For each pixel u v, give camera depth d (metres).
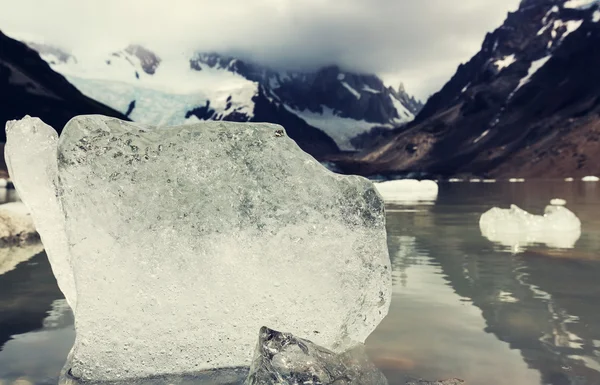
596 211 9.81
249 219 2.08
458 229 6.84
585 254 4.57
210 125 2.13
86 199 1.99
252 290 2.06
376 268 2.16
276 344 1.74
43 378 1.84
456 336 2.26
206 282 2.03
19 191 2.20
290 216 2.10
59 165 1.99
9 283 3.52
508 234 6.19
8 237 5.58
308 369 1.68
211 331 2.03
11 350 2.14
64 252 2.19
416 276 3.71
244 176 2.10
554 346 2.10
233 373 1.95
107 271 1.99
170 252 2.02
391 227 7.22
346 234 2.13
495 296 3.04
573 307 2.74
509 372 1.81
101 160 2.02
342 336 2.14
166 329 2.00
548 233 6.19
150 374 1.97
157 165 2.05
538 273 3.75
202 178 2.07
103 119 2.07
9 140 2.21
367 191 2.20
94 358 1.95
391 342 2.19
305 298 2.09
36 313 2.73
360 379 1.74
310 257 2.09
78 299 1.97
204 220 2.05
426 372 1.81
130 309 1.99
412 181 22.22
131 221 2.01
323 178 2.15
